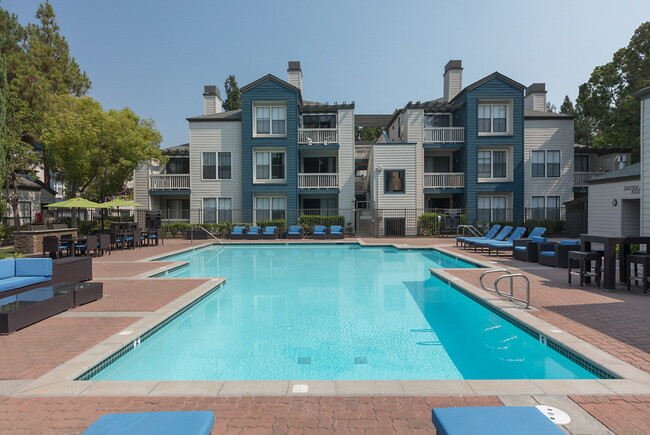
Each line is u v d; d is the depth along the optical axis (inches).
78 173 818.8
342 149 1016.2
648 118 410.6
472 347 222.7
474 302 305.7
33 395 138.9
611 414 123.6
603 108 1104.2
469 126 973.8
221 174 1015.0
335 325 265.0
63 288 274.5
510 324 244.4
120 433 80.7
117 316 244.7
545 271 417.4
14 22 917.2
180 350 219.3
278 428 117.9
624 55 1064.2
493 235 699.4
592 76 1120.2
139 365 197.3
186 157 1107.3
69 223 1039.0
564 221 951.0
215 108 1135.6
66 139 765.9
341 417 124.3
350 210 1001.5
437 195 1083.9
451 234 966.4
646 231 414.9
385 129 1365.7
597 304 268.4
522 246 527.5
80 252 603.2
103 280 374.6
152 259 558.3
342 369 192.2
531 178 1006.4
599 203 748.6
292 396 138.8
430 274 459.5
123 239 682.2
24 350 185.0
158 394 139.6
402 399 136.3
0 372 159.9
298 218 979.3
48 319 237.6
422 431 115.7
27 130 770.8
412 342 231.3
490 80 970.1
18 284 281.7
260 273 482.3
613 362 164.7
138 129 890.7
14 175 778.2
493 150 997.8
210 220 1013.8
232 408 130.3
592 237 331.9
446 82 1121.4
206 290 329.1
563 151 1006.4
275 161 1007.6
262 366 196.1
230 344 228.7
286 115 986.7
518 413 89.3
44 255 509.0
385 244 754.2
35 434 114.3
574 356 180.5
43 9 1083.3
